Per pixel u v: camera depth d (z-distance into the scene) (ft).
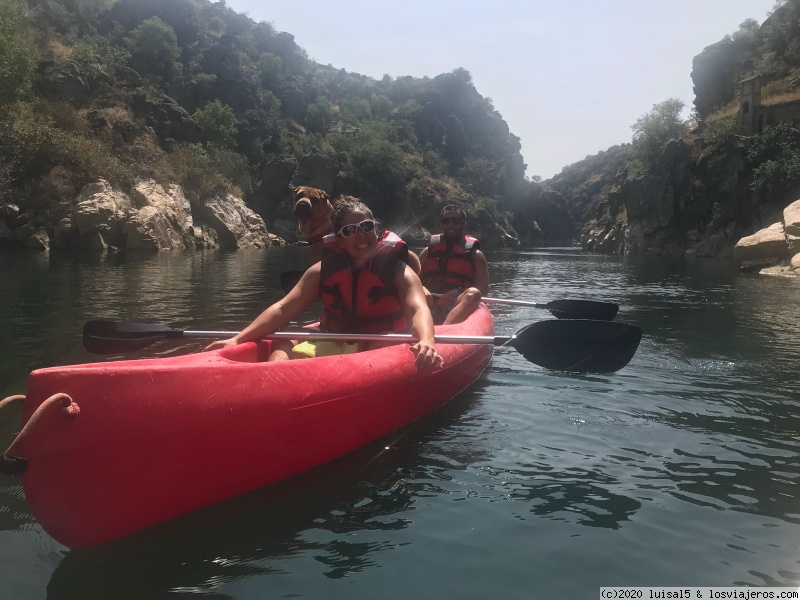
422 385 11.77
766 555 7.07
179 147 123.65
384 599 6.24
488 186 305.73
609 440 10.82
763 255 65.16
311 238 14.39
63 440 6.71
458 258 19.43
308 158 181.06
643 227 134.10
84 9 185.37
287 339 11.32
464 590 6.40
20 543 7.24
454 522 7.89
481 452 10.27
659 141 138.92
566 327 11.50
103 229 73.46
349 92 328.90
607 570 6.79
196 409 7.61
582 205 408.26
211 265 53.83
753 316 26.89
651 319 25.86
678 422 11.79
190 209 100.01
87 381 6.86
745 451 10.30
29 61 89.40
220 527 7.66
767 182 115.14
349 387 9.84
